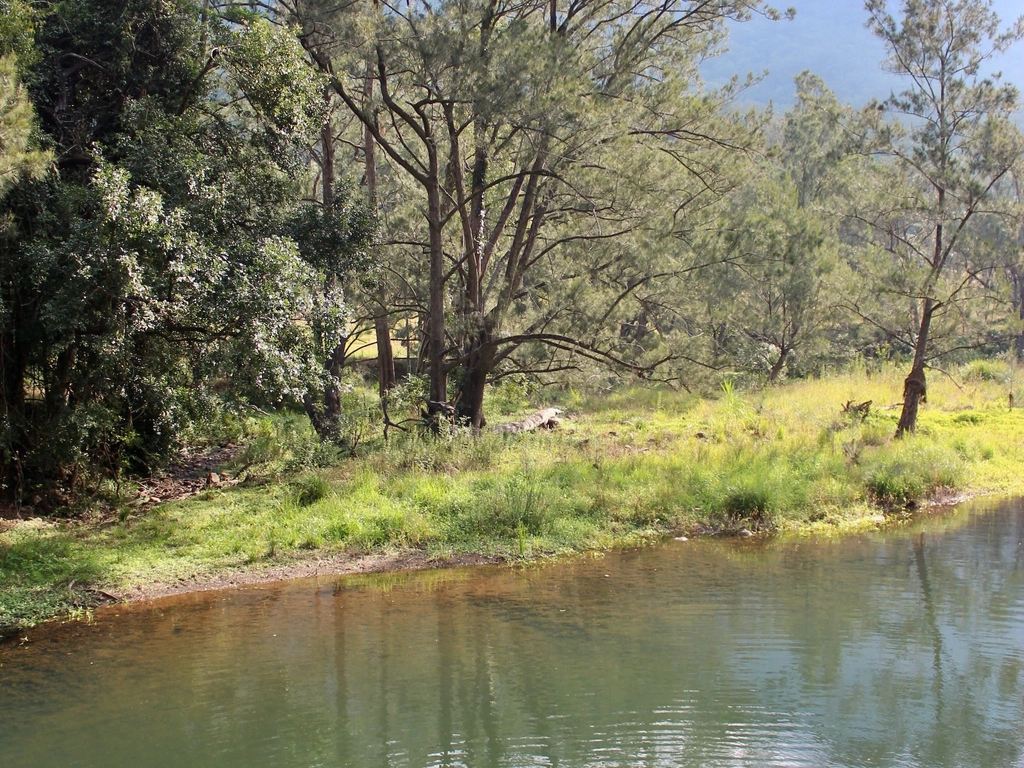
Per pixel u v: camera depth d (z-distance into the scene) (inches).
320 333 512.4
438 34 553.3
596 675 284.2
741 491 490.6
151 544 431.8
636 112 632.4
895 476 542.3
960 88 637.3
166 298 445.7
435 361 671.1
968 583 377.7
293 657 301.6
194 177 472.1
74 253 423.5
